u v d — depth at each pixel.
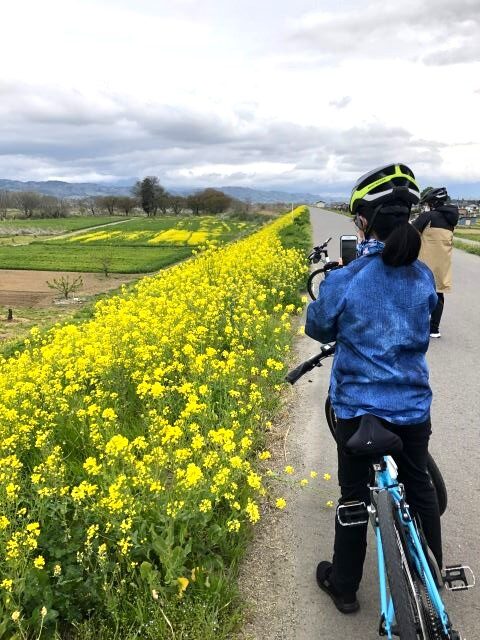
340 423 2.86
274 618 3.20
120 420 5.40
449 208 8.43
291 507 4.25
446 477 4.62
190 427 4.65
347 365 2.79
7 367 6.74
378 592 3.39
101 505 3.48
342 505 2.96
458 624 3.12
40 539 3.37
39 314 17.70
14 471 3.95
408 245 2.61
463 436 5.35
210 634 2.92
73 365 6.24
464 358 7.75
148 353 6.23
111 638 2.94
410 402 2.71
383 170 2.79
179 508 3.39
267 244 18.50
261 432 5.30
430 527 2.95
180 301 9.45
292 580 3.49
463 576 2.90
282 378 6.53
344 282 2.75
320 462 4.92
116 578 3.17
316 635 3.07
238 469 3.98
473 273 16.12
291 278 11.99
